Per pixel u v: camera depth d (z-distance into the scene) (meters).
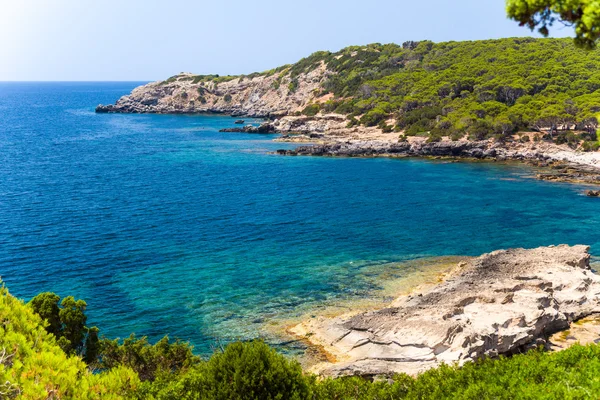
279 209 64.00
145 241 49.69
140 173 89.69
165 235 51.88
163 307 35.06
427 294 34.16
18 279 39.22
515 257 41.25
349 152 112.06
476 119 113.62
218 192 74.31
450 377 18.48
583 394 14.65
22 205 63.28
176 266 42.94
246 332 31.59
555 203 68.25
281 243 49.72
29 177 83.06
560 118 104.25
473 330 27.56
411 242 50.38
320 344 29.91
